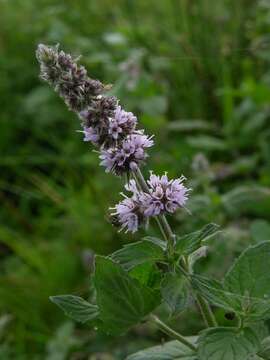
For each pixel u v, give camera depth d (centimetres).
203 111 58
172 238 23
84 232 49
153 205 22
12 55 67
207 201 41
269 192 41
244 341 22
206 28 60
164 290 22
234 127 54
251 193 41
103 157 22
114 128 21
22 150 59
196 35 59
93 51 64
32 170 58
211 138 53
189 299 22
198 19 60
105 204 50
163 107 53
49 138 60
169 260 23
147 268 24
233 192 41
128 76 54
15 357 42
